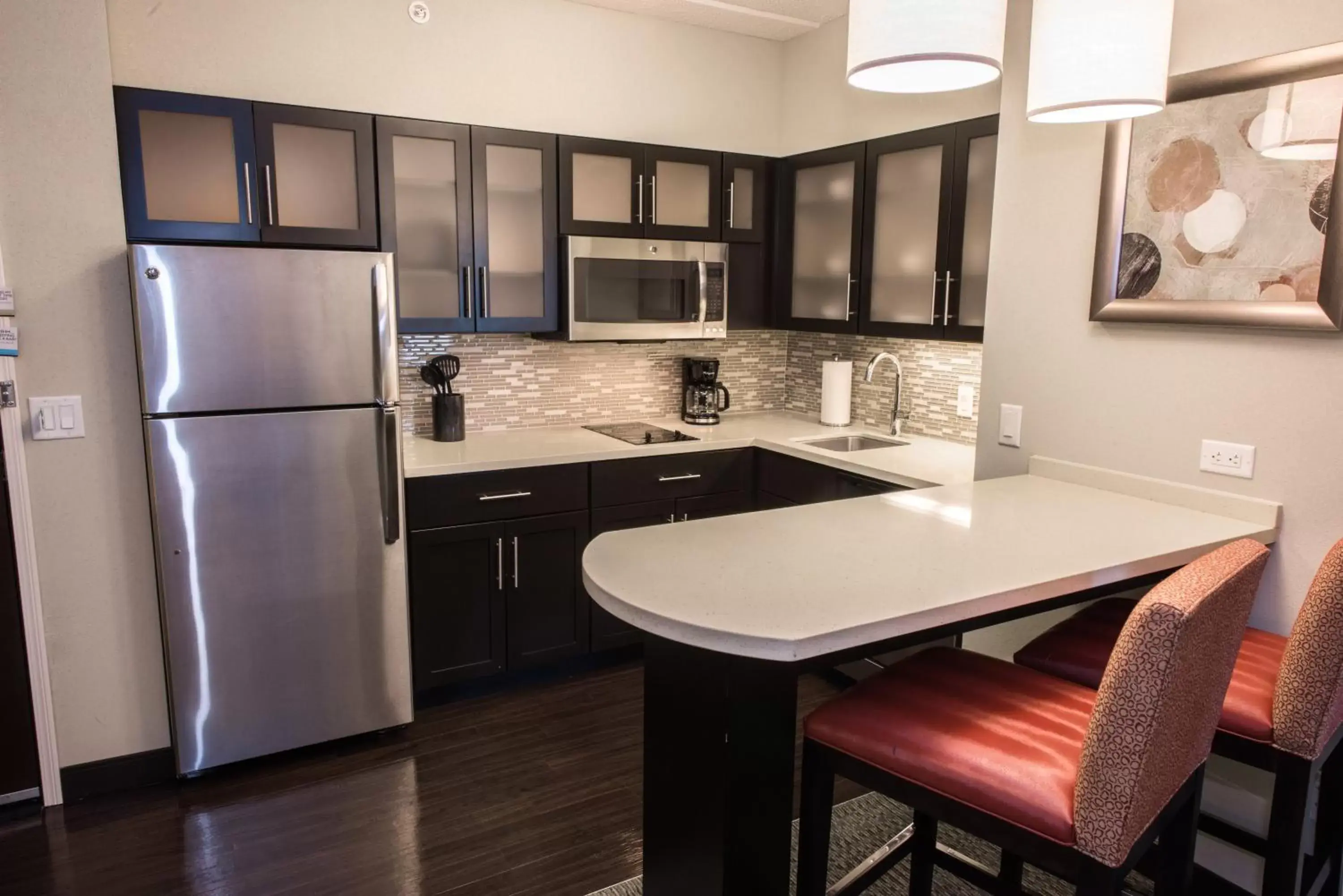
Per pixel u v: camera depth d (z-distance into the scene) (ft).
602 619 11.22
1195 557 6.21
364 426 8.95
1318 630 5.03
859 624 4.54
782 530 6.42
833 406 12.92
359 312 8.73
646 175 11.57
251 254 8.16
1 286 7.60
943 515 6.97
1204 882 6.21
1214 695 4.66
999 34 5.00
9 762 8.18
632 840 7.82
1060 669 6.03
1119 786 3.95
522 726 9.95
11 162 7.55
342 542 9.01
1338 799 6.05
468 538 10.12
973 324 9.92
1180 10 7.13
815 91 12.69
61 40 7.63
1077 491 7.85
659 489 11.40
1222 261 6.86
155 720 8.67
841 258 11.87
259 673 8.80
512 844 7.76
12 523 7.91
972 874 5.96
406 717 9.65
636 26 12.00
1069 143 8.00
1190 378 7.27
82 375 8.02
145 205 8.74
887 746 4.72
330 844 7.73
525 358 12.34
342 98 10.21
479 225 10.56
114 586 8.36
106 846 7.70
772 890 5.20
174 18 9.23
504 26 11.08
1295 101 6.31
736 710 4.86
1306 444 6.59
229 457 8.35
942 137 10.10
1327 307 6.25
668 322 11.96
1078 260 8.04
